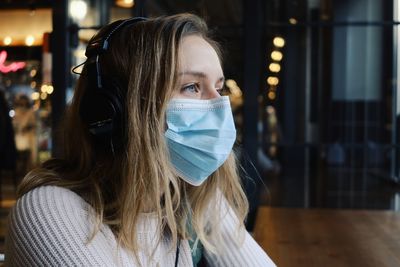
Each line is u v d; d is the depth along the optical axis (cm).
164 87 76
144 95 75
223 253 96
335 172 620
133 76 75
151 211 80
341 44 614
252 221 259
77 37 363
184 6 465
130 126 75
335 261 154
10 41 413
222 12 464
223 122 80
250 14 349
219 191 96
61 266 69
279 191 498
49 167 83
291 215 245
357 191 499
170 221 79
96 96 77
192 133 80
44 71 404
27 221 71
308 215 245
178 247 84
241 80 355
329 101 636
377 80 607
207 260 97
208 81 80
